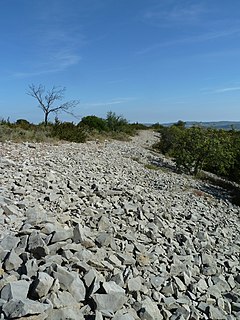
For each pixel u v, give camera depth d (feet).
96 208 25.66
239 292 18.48
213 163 67.36
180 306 15.06
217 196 48.93
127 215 25.90
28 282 12.57
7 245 15.58
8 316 10.61
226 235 29.09
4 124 75.10
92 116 131.64
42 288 12.01
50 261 14.65
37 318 10.86
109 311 12.59
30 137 65.57
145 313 13.35
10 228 17.79
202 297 16.53
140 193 35.70
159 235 23.52
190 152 67.87
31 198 23.85
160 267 18.31
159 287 16.12
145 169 60.49
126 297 13.83
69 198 25.66
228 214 38.68
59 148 60.75
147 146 118.93
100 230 21.06
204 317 14.78
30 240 15.78
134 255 18.99
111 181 38.47
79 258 15.61
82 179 34.99
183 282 17.57
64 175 34.55
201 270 20.15
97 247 17.74
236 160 67.36
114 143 98.02
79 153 58.65
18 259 14.30
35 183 28.37
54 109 108.06
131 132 160.15
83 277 14.03
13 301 11.09
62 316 11.27
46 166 37.91
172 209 32.73
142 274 16.98
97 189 31.19
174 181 53.52
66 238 16.93
